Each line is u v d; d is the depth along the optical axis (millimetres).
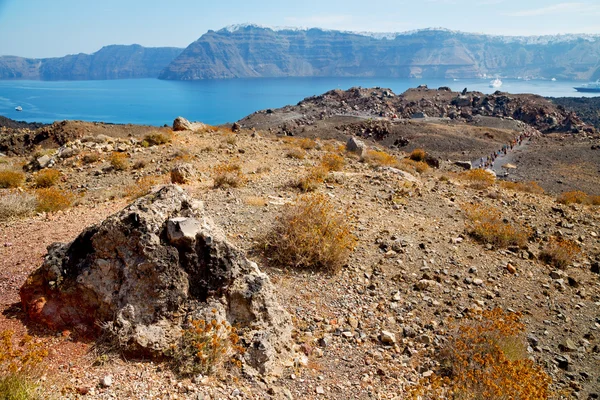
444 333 6984
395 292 8148
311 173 16484
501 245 11258
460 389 5492
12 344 5043
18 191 15445
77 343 5234
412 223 12102
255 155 22750
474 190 18328
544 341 7309
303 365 5816
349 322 7047
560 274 9859
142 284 5438
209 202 11945
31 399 4074
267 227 9992
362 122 148625
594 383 6383
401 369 6086
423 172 26125
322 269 8555
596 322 8094
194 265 5762
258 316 5867
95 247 5586
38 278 5762
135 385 4664
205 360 5086
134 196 13961
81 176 18078
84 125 41188
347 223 10977
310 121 169250
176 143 24812
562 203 19297
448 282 8789
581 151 98688
